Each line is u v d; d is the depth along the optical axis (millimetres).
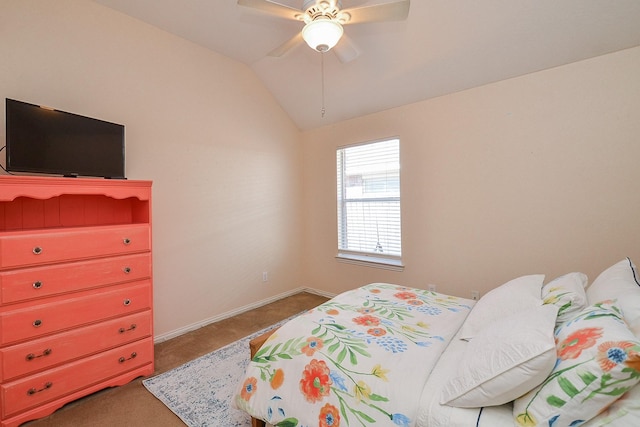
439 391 1091
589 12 1967
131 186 2102
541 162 2438
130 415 1752
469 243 2836
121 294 2027
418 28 2422
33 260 1668
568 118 2307
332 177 3912
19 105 1741
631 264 1562
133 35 2547
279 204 3904
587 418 839
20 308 1630
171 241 2822
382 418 1082
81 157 2027
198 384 2047
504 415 993
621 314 1073
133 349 2088
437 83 2826
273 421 1314
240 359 2379
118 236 2014
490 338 1117
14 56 1987
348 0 2197
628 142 2102
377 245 3580
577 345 934
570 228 2342
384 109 3361
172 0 2326
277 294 3898
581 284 1540
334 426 1154
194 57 2969
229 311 3322
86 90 2295
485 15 2172
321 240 4074
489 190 2699
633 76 2064
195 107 2988
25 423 1665
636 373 770
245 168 3479
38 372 1693
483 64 2514
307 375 1299
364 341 1414
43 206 2057
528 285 1630
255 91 3582
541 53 2289
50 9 2129
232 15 2521
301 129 4188
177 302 2869
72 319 1811
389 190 3443
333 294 3965
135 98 2562
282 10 1731
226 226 3285
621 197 2141
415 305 1926
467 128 2791
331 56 2951
